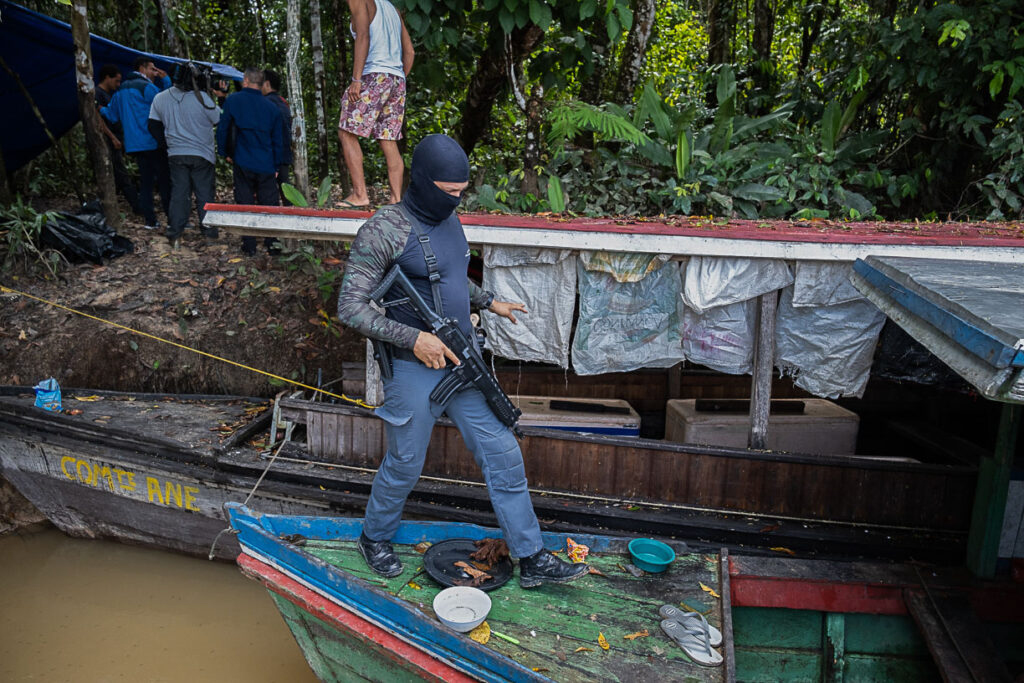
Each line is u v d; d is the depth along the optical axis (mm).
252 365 5816
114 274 6301
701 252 3881
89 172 9531
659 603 3197
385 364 2852
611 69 9328
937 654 3113
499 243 3982
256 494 4512
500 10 5434
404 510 4258
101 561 5086
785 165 6961
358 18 4668
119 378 5828
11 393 5434
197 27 11812
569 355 5258
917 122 7262
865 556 3881
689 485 4172
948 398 5379
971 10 6539
